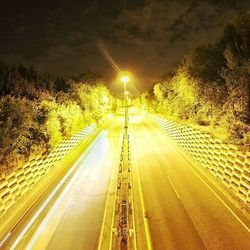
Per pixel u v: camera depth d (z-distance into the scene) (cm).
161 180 2250
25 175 2022
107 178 2405
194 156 2812
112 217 1673
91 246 1386
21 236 1479
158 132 4688
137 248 1333
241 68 2180
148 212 1697
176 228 1491
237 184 1759
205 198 1828
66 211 1788
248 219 1512
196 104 3297
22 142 2080
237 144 1861
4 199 1669
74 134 3566
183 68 3478
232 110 2214
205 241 1357
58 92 3791
